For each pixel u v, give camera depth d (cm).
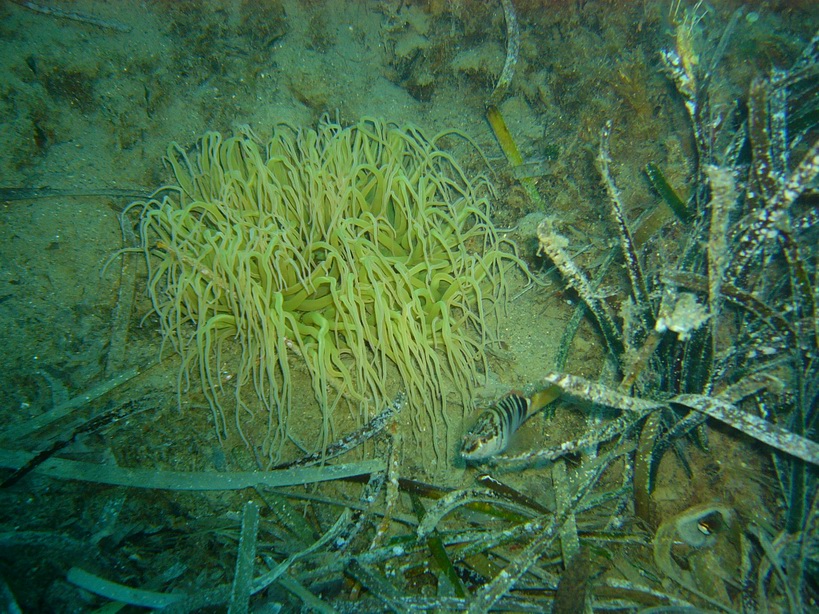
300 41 50
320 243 37
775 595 32
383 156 43
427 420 38
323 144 43
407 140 43
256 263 37
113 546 31
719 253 28
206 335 35
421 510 35
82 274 37
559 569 34
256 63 48
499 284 42
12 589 28
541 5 47
